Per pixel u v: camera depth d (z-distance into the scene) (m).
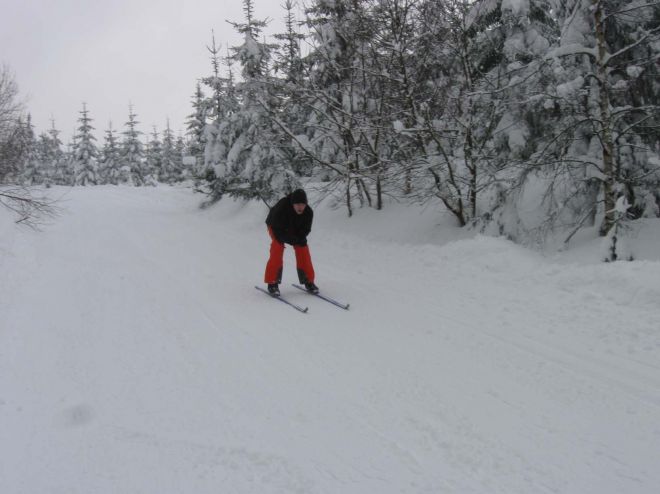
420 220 10.60
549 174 7.95
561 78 7.50
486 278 6.88
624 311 5.10
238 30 16.77
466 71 9.18
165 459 3.11
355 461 3.01
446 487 2.74
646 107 6.67
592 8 6.72
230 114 20.69
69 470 3.04
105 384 4.23
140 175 52.88
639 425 3.27
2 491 2.86
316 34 12.16
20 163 16.41
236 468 2.99
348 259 9.35
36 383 4.28
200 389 4.08
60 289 7.58
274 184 15.48
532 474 2.82
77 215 18.73
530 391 3.82
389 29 9.74
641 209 7.59
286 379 4.21
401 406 3.67
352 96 12.03
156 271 8.83
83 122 50.28
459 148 9.73
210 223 17.30
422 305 6.16
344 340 5.09
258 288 7.29
